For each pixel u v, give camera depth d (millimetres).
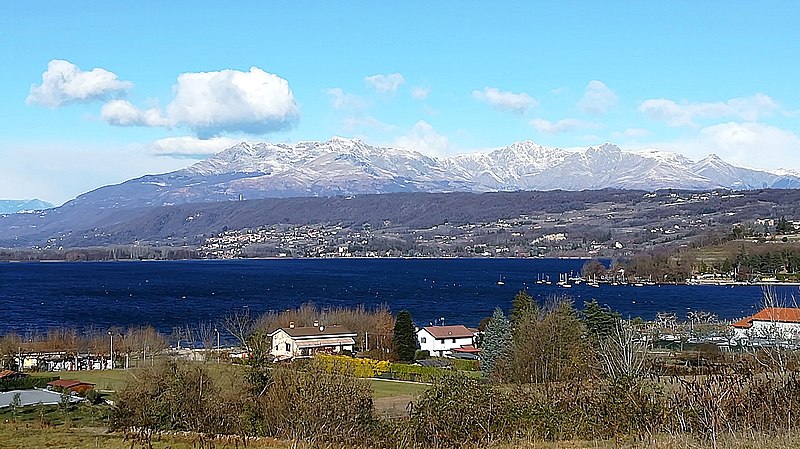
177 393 22422
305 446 18547
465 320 98875
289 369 23156
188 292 141750
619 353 31109
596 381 21469
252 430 20812
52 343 65062
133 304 116812
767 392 16391
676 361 31000
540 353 35312
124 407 23812
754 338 30297
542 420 19266
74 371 54656
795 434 15133
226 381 27297
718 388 16641
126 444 21578
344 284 165875
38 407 36906
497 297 131875
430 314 106125
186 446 19812
